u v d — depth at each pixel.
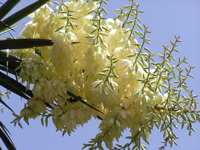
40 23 2.63
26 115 2.66
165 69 2.53
